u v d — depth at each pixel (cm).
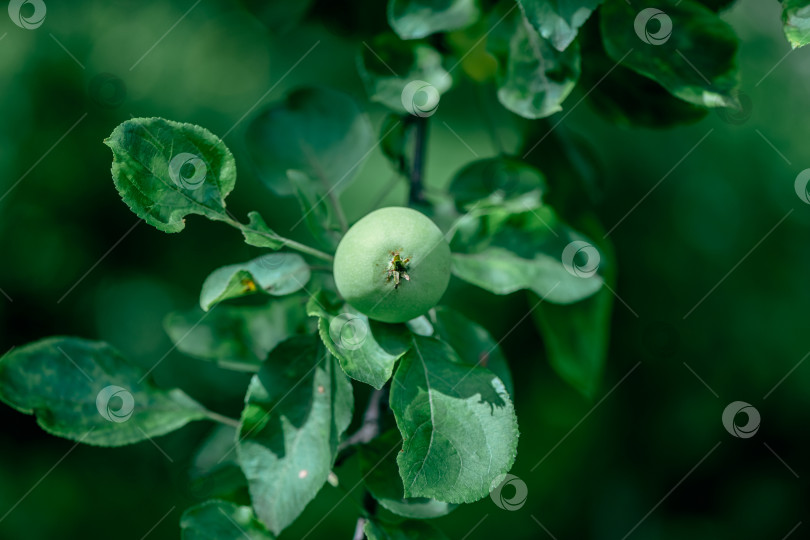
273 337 66
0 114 135
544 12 60
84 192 139
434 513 60
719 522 154
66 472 138
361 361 58
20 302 138
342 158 66
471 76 70
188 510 61
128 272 141
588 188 71
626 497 155
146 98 137
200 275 139
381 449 62
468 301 146
